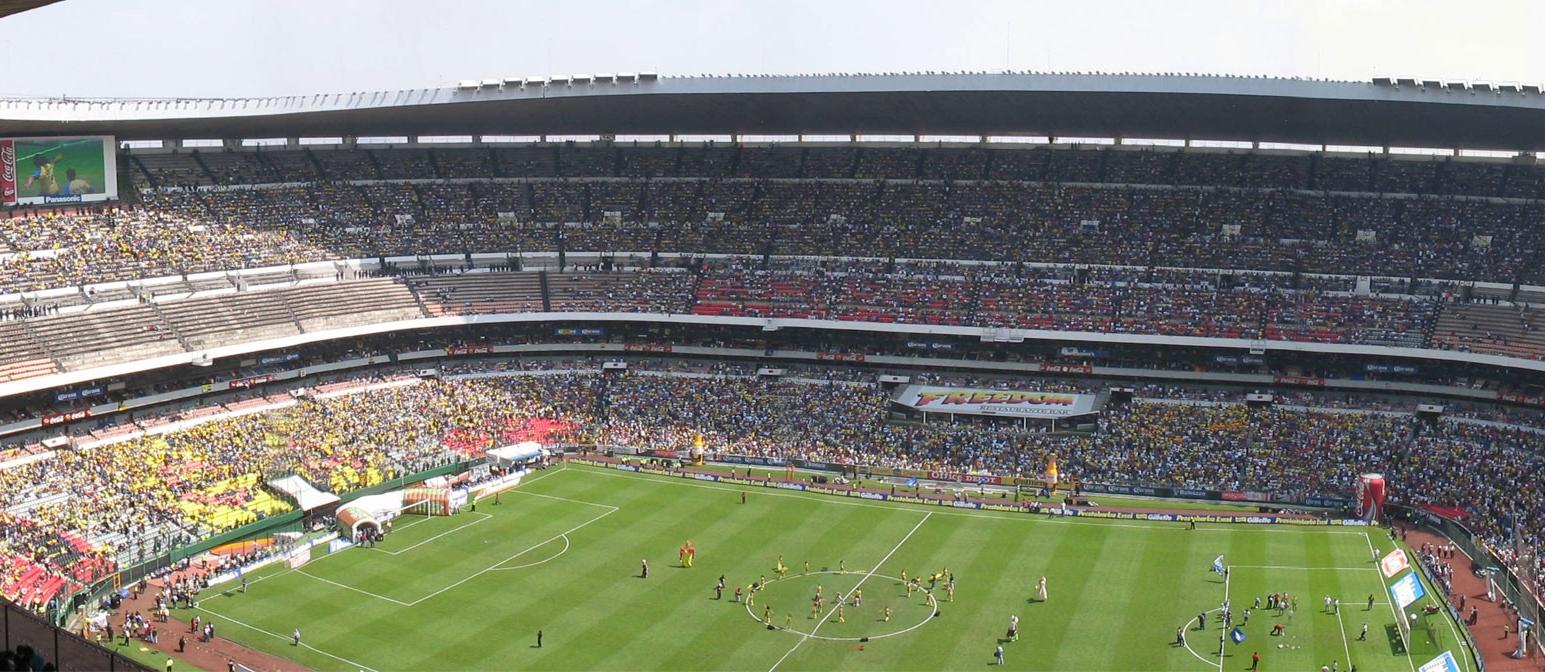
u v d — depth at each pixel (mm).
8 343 104000
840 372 132625
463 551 91812
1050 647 73562
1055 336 123562
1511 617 78000
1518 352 110875
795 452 119750
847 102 123562
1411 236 127875
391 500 100375
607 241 143125
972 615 78938
